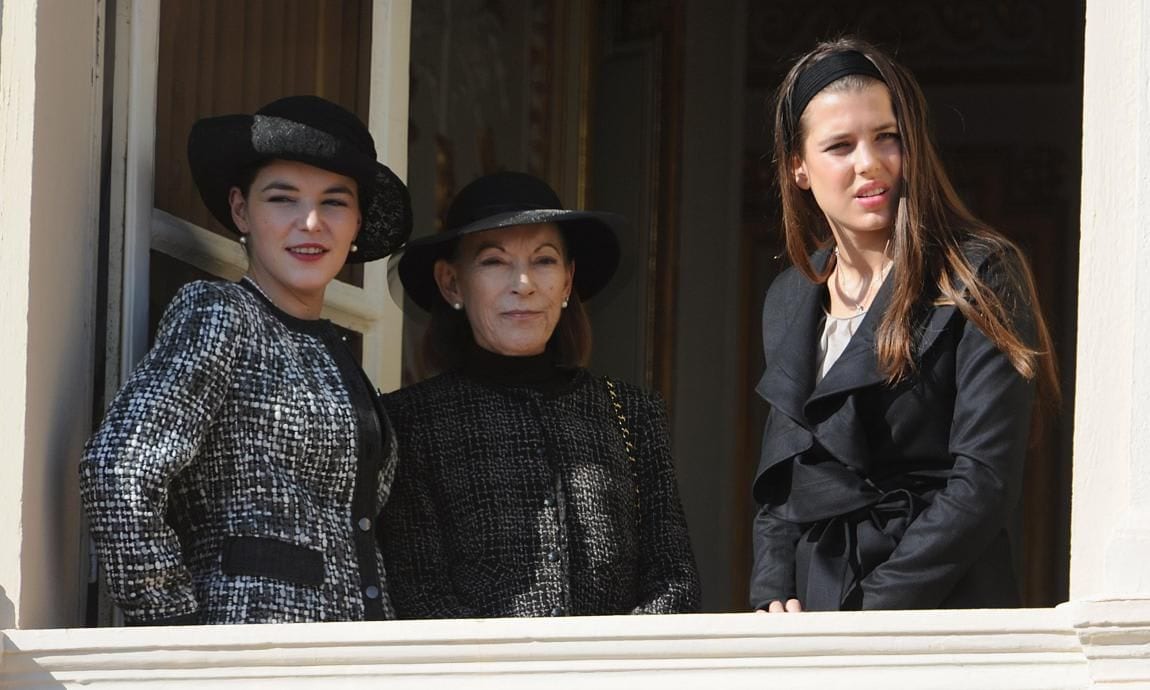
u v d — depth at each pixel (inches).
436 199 556.4
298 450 299.0
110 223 333.7
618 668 268.2
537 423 339.9
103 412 330.6
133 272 332.5
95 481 277.3
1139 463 265.3
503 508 331.3
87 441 301.0
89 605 327.3
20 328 289.6
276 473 297.1
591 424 346.3
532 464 335.6
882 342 287.6
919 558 278.7
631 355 635.5
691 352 649.0
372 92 402.3
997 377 283.3
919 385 288.8
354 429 304.3
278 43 385.1
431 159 555.2
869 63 302.5
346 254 325.7
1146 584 260.2
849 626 265.4
